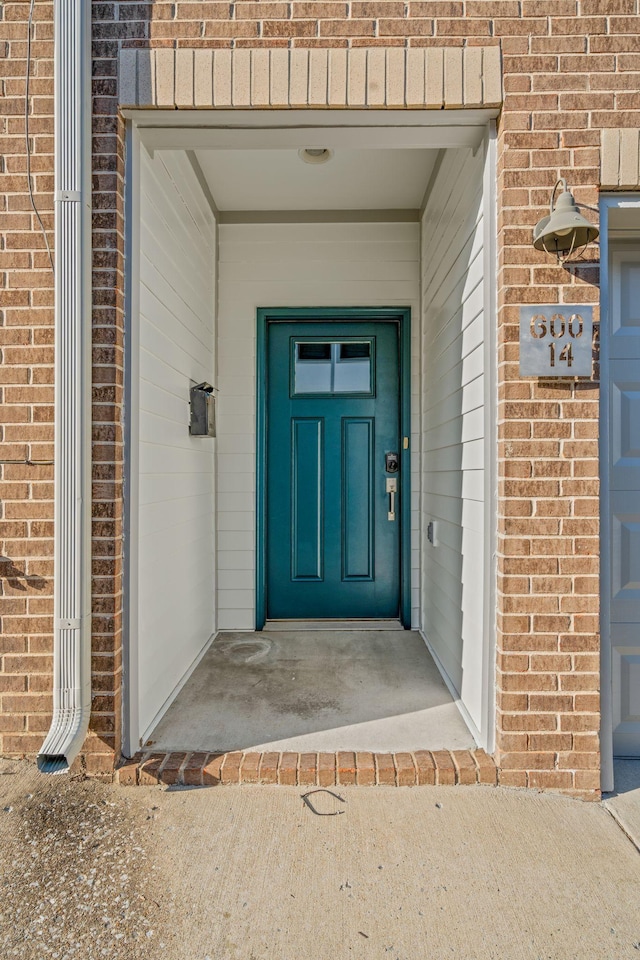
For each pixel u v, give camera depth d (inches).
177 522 111.2
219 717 96.3
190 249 120.9
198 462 129.3
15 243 83.1
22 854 66.3
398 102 79.9
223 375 148.3
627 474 95.2
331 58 79.7
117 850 67.1
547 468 80.1
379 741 87.4
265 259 147.9
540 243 78.4
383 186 135.5
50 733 75.9
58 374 78.6
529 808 75.9
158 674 98.8
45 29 82.5
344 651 130.4
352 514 151.9
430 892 61.6
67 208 78.6
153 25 80.6
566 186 78.2
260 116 82.2
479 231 89.1
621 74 80.1
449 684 110.7
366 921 58.0
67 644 78.1
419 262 147.0
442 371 120.3
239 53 80.0
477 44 80.3
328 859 66.1
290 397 152.1
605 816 75.1
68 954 54.2
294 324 152.5
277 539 152.7
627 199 81.9
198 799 76.8
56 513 78.4
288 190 137.0
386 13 80.3
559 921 58.4
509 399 80.2
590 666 80.0
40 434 83.3
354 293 147.6
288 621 152.3
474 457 92.9
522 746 79.9
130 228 83.3
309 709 99.4
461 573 102.7
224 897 60.6
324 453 152.2
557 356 79.3
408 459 147.3
